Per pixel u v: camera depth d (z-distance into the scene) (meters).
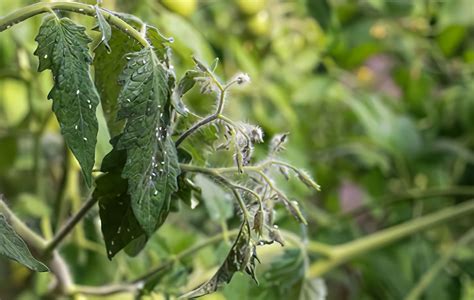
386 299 1.07
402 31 1.30
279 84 1.18
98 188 0.55
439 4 1.25
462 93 1.26
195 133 0.56
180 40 0.77
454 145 1.23
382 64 1.51
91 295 0.75
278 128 1.11
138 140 0.50
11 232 0.49
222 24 1.06
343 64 1.29
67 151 0.84
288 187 0.82
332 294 1.25
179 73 0.74
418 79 1.31
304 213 0.71
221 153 0.66
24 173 1.12
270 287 0.71
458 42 1.28
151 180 0.51
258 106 1.07
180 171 0.55
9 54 0.91
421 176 1.26
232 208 0.73
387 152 1.26
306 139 1.24
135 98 0.50
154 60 0.50
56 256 0.72
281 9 1.12
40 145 0.98
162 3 0.84
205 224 0.97
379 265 1.05
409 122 1.15
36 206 0.85
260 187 0.58
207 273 0.76
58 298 0.77
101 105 0.56
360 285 1.17
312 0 1.07
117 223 0.56
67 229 0.63
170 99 0.51
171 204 0.61
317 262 0.91
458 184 1.25
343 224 1.09
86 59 0.50
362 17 1.29
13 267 1.18
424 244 1.08
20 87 1.08
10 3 0.85
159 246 0.74
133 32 0.51
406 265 1.07
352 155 1.28
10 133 0.98
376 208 1.12
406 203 1.17
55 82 0.50
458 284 1.06
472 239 1.14
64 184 0.85
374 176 1.26
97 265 0.88
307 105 1.25
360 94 1.22
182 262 0.72
